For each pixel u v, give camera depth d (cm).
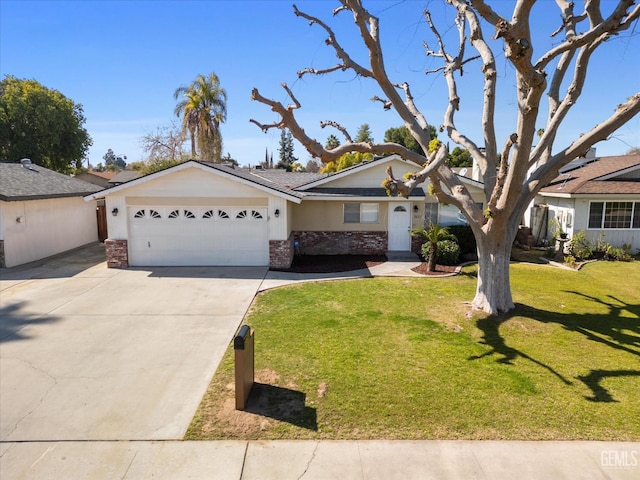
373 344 764
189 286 1202
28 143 3394
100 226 2173
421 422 520
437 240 1414
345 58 884
